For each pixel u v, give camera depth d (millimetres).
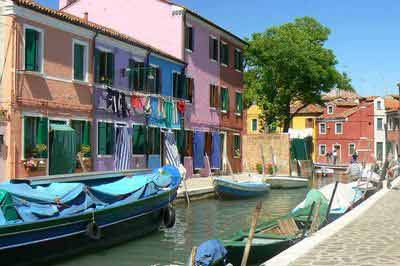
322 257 8461
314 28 44094
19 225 11039
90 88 21906
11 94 18047
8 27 18094
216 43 34531
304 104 46969
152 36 30516
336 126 70750
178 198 22422
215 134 33812
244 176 34250
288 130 45188
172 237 15695
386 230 11258
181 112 28969
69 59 20719
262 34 43062
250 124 67375
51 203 12336
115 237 14312
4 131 17953
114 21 31453
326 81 42375
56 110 20000
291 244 11234
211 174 30516
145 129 25812
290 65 41219
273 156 36594
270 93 44125
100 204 13969
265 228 12469
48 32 19594
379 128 68625
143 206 15492
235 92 37625
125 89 24406
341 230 11273
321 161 71500
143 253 13516
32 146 18828
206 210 21500
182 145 29562
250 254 10422
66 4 33406
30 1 19453
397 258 8398
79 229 12852
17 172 18188
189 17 30625
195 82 31531
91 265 12156
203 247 8125
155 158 26734
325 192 19125
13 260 11055
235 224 18141
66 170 20203
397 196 19656
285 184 32250
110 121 23188
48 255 11992
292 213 14391
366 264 7953
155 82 27094
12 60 18078
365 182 26156
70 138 20328
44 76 19406
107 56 23078
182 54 29875
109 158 23062
